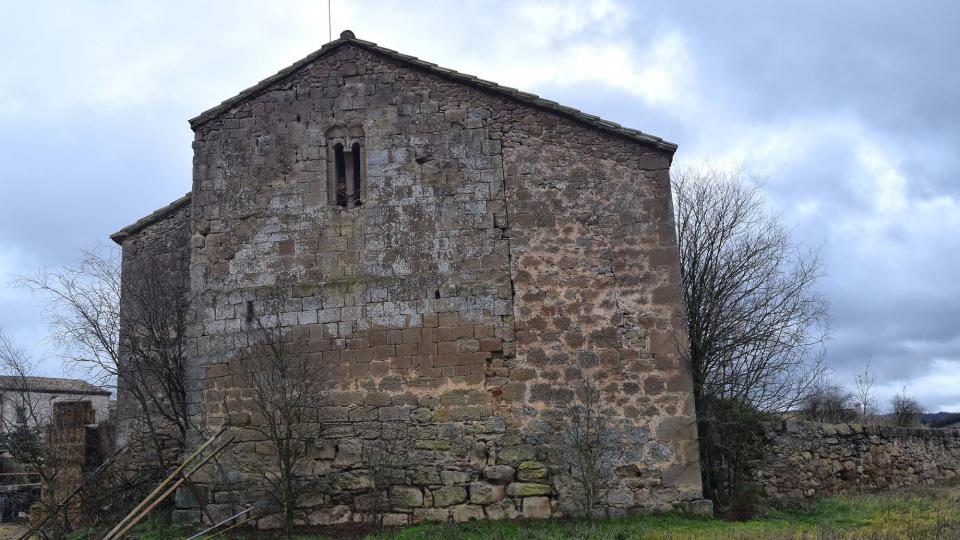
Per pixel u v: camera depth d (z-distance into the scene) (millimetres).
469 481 13992
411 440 14234
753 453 16000
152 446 16484
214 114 15867
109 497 15633
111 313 17984
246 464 14477
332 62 15898
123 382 17203
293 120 15742
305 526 14055
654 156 15000
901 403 29344
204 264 15398
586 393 14148
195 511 14438
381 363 14570
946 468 19531
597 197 14914
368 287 14875
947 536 11898
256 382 14641
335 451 14328
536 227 14852
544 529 13016
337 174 15641
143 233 17750
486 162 15148
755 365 16781
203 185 15719
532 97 15266
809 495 16453
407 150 15328
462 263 14789
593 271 14633
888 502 15484
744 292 17422
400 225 15055
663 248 14641
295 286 15055
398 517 13984
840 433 17469
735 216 18125
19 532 16422
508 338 14445
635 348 14289
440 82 15562
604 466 13891
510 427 14125
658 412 14039
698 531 12508
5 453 20141
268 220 15398
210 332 15125
